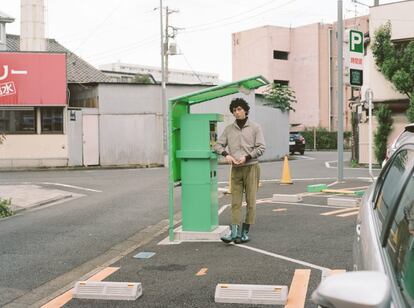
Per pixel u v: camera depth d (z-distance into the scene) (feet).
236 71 196.54
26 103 84.48
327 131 174.91
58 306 17.99
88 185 59.67
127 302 18.15
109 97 89.35
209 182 27.53
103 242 28.63
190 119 27.30
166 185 57.47
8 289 20.27
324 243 26.02
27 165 86.02
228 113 96.17
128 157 90.17
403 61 80.12
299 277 20.34
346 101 181.57
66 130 86.63
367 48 85.40
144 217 36.65
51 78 84.99
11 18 102.99
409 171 9.78
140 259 24.11
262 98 111.34
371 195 13.98
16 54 84.07
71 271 22.89
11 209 40.63
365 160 84.84
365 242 10.09
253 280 20.13
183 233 27.68
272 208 37.96
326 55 184.34
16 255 25.76
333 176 64.85
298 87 188.75
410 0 80.79
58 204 44.78
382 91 83.41
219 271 21.53
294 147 128.98
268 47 186.60
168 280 20.58
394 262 8.05
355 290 5.97
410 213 8.61
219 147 26.30
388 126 82.02
